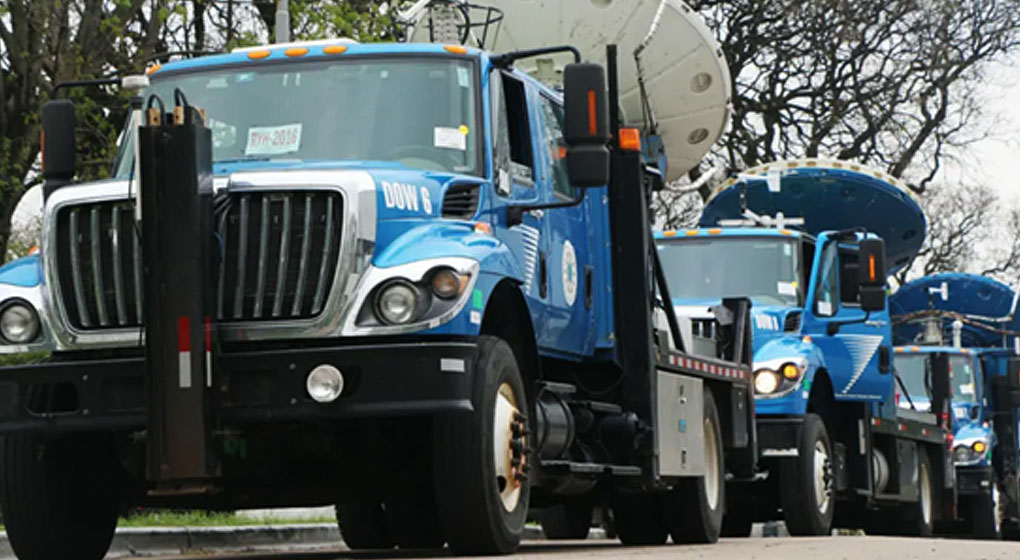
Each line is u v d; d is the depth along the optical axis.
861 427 30.64
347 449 15.19
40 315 14.43
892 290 50.31
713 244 28.81
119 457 15.45
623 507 21.28
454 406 13.58
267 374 13.62
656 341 19.20
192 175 13.51
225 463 14.77
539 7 22.34
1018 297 48.97
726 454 23.62
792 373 27.08
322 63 16.33
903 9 57.78
